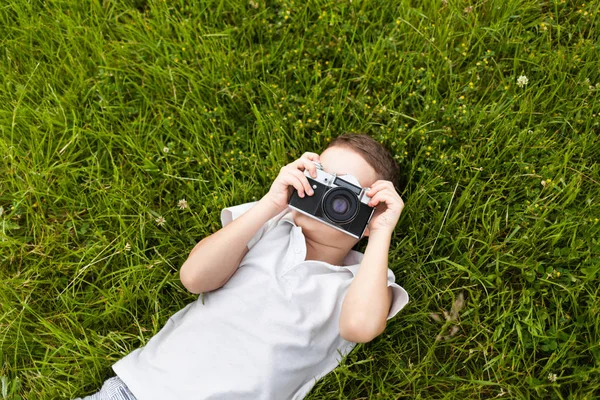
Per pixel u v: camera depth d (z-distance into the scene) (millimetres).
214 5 2699
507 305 2297
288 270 2023
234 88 2561
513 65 2576
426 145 2467
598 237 2283
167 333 2109
